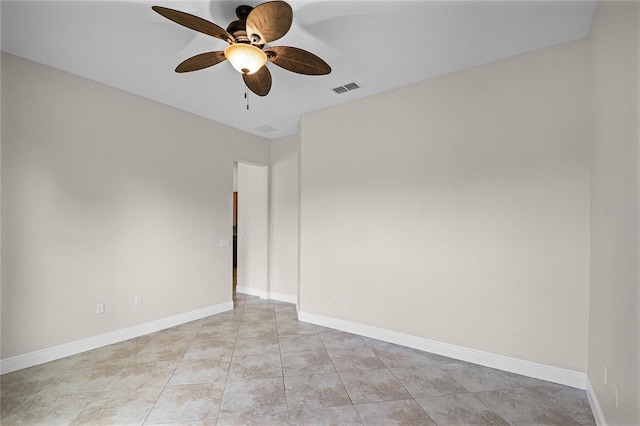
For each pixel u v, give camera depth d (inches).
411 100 121.6
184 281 150.6
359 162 134.9
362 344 124.0
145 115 135.8
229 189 173.8
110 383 94.1
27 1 75.7
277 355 114.3
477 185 106.8
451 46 95.8
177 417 78.3
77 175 115.0
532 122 97.6
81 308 115.6
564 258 92.3
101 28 87.1
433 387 92.1
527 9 78.9
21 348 101.7
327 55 101.0
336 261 141.0
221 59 82.1
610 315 66.1
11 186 99.8
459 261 110.0
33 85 104.7
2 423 75.4
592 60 84.2
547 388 90.7
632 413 52.0
